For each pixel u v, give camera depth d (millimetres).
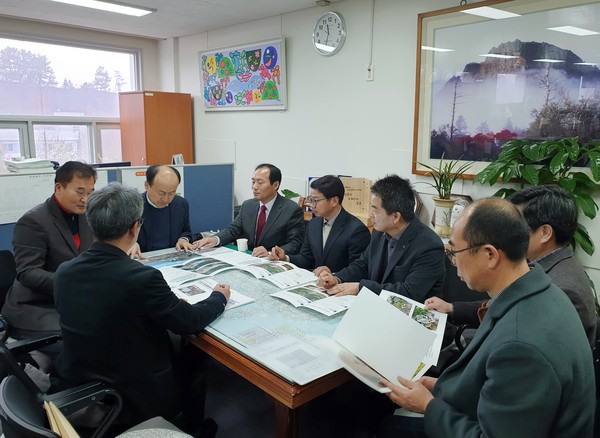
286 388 1169
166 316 1386
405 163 3473
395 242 1958
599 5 2426
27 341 1614
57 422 1062
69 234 2068
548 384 876
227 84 4828
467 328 1847
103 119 5371
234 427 2066
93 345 1350
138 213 1430
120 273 1351
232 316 1595
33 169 2900
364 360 1254
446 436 1028
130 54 5543
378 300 1307
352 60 3697
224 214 3895
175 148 5199
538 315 951
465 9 2955
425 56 3207
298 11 4059
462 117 3084
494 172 2547
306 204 3922
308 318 1582
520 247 1016
